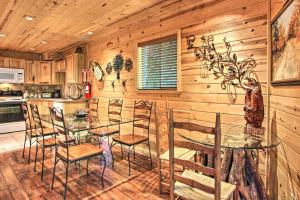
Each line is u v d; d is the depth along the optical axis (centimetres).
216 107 251
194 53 271
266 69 208
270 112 203
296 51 142
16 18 330
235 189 156
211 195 147
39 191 235
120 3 288
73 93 572
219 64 246
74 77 509
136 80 357
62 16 327
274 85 190
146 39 333
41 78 604
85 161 324
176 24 290
